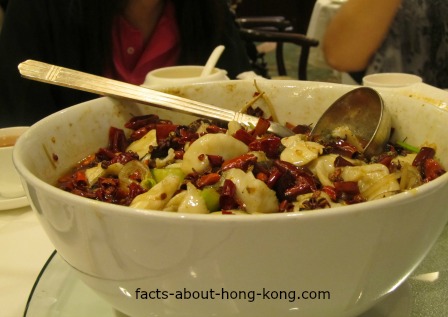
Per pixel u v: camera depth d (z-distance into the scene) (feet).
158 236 1.25
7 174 2.70
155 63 5.73
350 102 2.63
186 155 2.14
